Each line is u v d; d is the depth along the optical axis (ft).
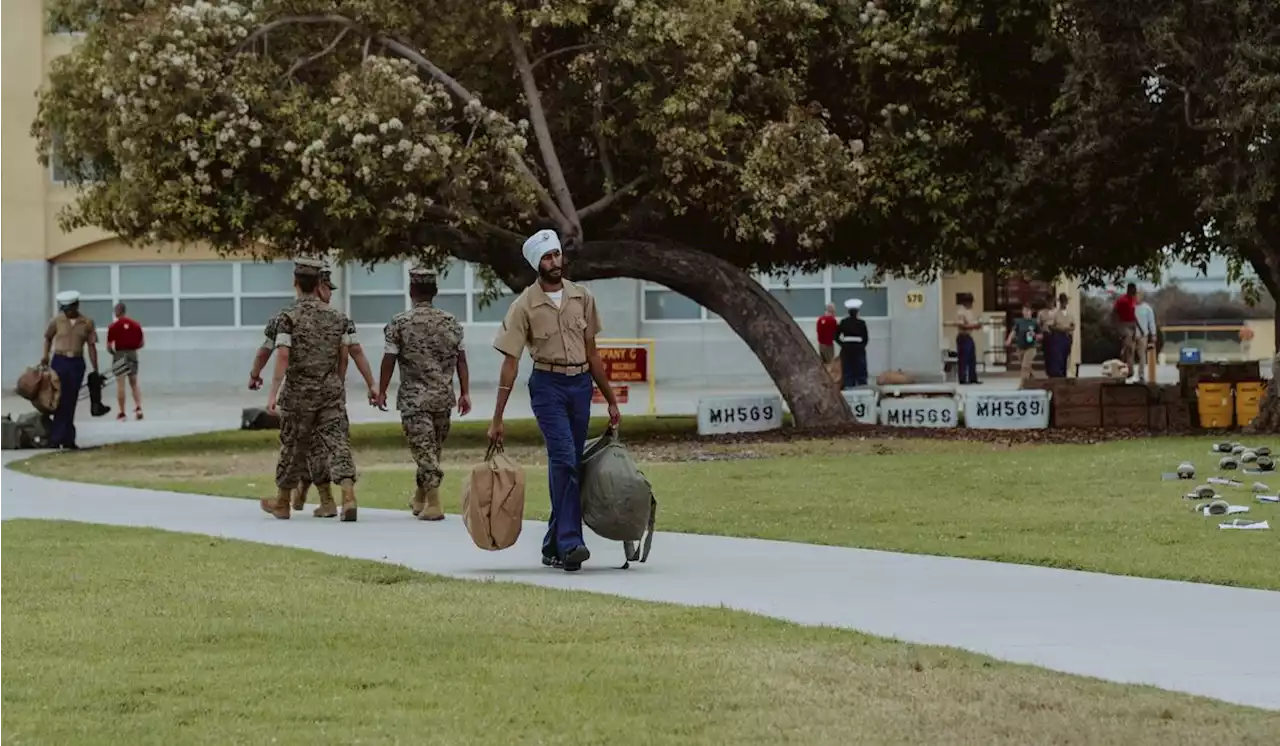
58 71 114.73
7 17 198.70
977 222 118.62
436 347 68.49
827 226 114.01
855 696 33.58
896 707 32.58
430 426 68.74
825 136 112.98
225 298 204.44
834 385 116.47
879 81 119.65
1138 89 110.11
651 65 110.73
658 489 77.71
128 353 147.84
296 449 68.59
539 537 62.23
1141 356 170.19
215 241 111.65
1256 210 103.40
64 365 116.88
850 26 120.16
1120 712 32.17
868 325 202.28
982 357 215.10
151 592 47.93
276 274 204.44
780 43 119.14
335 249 119.44
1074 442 102.47
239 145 105.60
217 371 204.13
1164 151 111.45
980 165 118.42
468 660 37.52
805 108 118.11
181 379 204.03
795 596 47.67
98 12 115.14
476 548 59.21
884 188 118.11
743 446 102.94
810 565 54.13
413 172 104.47
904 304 201.67
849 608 45.52
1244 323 260.42
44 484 87.76
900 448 98.89
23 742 29.60
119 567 53.26
